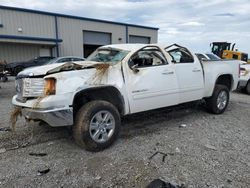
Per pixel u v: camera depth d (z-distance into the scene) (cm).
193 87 562
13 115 427
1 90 1086
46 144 434
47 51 2481
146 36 3416
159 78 488
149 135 483
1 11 2128
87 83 396
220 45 2338
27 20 2291
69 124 385
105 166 353
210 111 656
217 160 373
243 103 838
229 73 670
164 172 334
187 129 523
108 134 418
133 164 358
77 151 405
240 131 516
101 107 403
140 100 462
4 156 385
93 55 539
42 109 366
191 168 346
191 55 573
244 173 334
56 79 373
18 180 316
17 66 1866
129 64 455
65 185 305
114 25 3016
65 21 2566
